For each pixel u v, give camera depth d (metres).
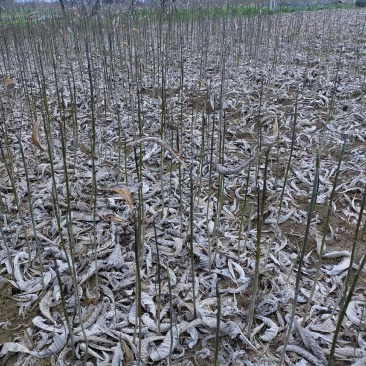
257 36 3.74
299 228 1.63
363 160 2.11
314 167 2.06
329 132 2.44
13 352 1.11
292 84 3.21
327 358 1.08
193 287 1.16
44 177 1.95
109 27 4.03
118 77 3.30
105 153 2.12
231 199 1.81
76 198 1.77
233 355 1.08
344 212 1.72
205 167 2.03
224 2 6.20
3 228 1.57
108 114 2.68
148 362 1.08
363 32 4.66
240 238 1.45
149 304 1.23
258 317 1.21
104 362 1.07
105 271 1.38
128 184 1.88
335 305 1.20
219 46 4.28
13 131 2.41
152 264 1.41
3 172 1.98
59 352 1.11
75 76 3.36
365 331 1.16
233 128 2.51
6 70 3.35
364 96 2.90
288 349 1.10
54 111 2.71
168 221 1.62
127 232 1.56
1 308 1.26
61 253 1.45
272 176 1.99
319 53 4.00
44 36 3.75
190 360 1.08
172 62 3.68
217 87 3.10
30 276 1.37
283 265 1.41
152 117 2.62
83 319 1.19
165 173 2.00
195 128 2.47
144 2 4.73
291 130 2.49
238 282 1.34
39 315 1.23
